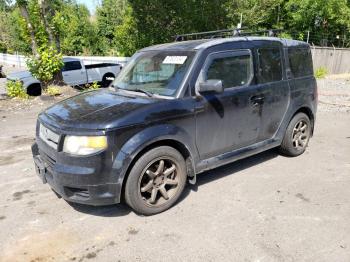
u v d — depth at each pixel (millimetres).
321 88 13836
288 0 29000
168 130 3744
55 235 3527
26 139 6859
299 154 5645
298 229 3553
